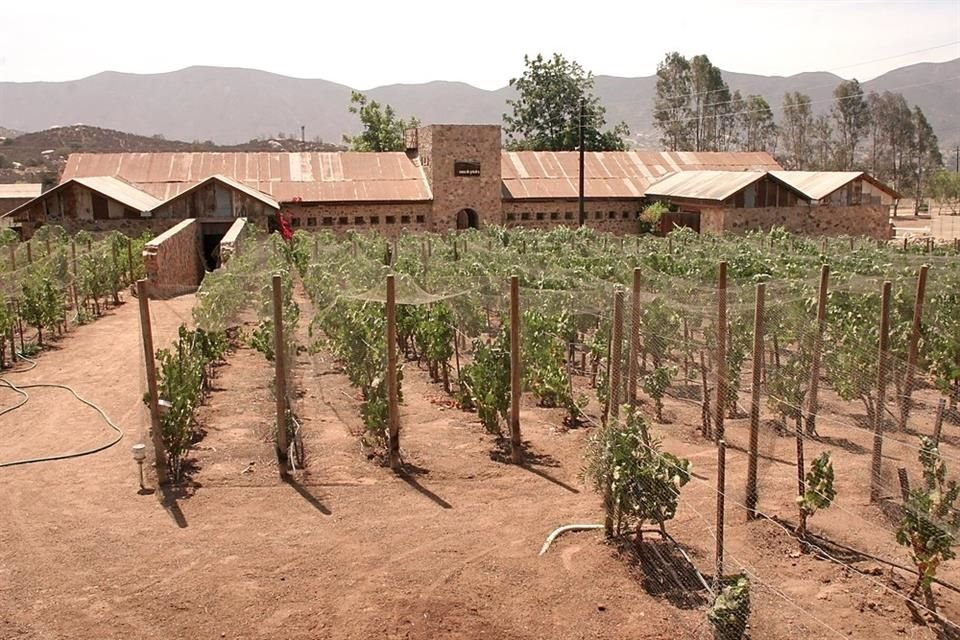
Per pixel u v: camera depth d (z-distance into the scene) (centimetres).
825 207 4156
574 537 877
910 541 766
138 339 1902
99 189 3662
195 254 3306
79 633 703
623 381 1233
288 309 1457
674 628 707
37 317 1811
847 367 1158
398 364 1166
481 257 2345
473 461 1112
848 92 11381
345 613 731
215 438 1198
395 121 6800
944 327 1407
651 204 4675
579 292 1515
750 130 12300
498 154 4453
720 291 1014
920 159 11538
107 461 1106
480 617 725
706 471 1066
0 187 5522
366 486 1025
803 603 749
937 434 1001
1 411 1330
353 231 3934
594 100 6850
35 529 896
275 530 898
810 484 848
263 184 4303
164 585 779
